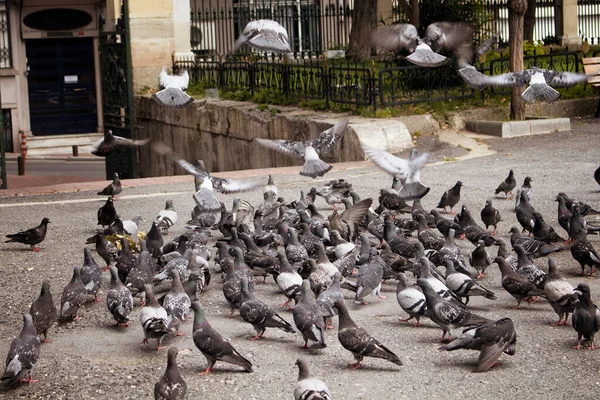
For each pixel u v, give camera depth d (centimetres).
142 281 1083
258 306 955
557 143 2114
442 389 826
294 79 2445
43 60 3866
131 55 2672
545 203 1553
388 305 1085
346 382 845
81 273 1105
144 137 2923
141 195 1784
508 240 1366
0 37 3725
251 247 1193
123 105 2564
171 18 2873
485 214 1388
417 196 816
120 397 829
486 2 2923
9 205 1727
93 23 3875
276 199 1605
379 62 2612
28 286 1197
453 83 2355
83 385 858
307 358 913
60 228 1527
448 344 866
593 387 823
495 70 2433
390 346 941
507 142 2152
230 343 951
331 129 905
